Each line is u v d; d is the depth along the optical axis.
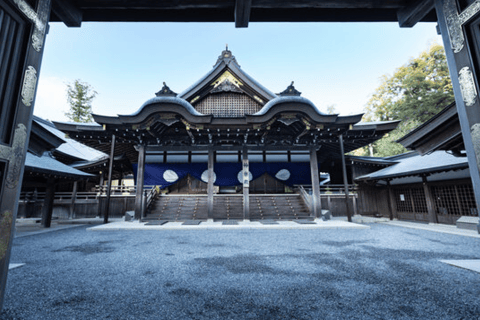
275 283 3.56
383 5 2.94
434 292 3.19
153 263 4.73
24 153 2.00
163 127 12.57
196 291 3.26
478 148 2.07
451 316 2.54
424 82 21.47
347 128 11.84
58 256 5.35
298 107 10.84
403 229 9.69
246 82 14.64
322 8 3.21
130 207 14.50
